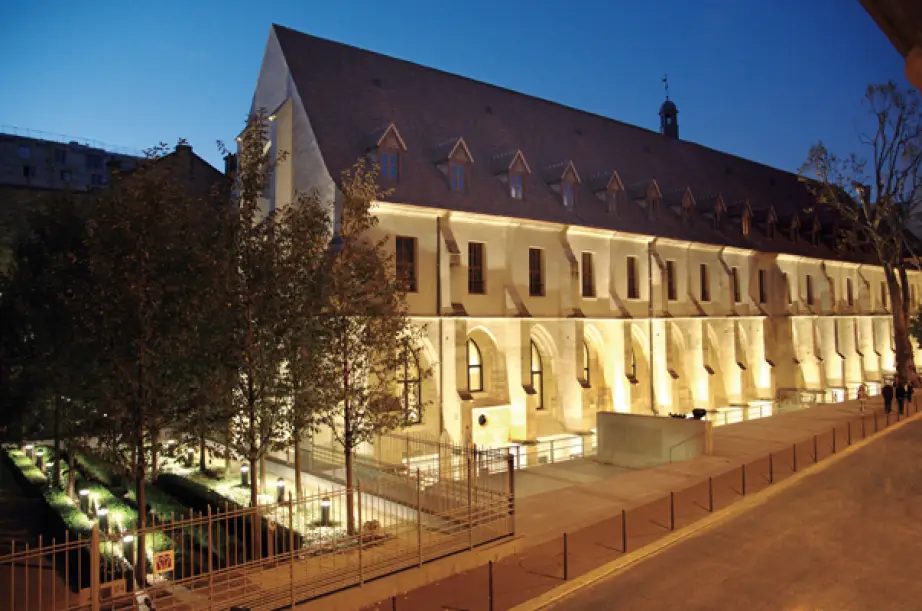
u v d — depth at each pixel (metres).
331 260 20.59
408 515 19.95
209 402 18.84
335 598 13.86
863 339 67.12
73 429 19.25
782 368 56.06
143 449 18.00
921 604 14.03
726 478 25.31
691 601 14.38
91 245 18.83
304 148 33.78
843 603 14.15
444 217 33.75
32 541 22.05
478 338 36.66
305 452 27.80
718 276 51.22
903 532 18.61
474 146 40.03
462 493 20.59
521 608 14.01
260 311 20.12
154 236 18.42
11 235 31.11
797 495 22.91
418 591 15.02
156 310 18.03
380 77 38.81
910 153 53.62
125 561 16.70
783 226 61.22
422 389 33.19
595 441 37.78
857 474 25.80
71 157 83.38
